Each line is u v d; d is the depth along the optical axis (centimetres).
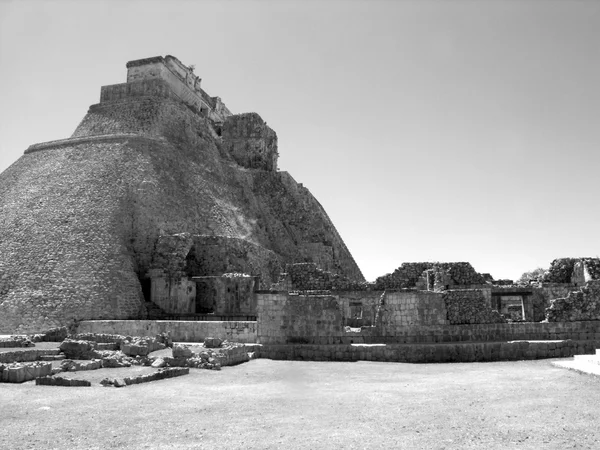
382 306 3428
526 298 4447
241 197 8056
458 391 2080
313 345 3234
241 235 6812
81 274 4766
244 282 5109
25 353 2948
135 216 5697
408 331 3378
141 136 7088
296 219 8569
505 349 3158
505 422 1552
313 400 1942
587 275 4481
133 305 4794
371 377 2525
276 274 6581
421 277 4625
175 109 8450
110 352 3023
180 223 5994
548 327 3431
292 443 1367
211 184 7488
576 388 2055
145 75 8581
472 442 1352
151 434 1487
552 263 4778
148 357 2959
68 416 1723
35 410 1819
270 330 3378
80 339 3531
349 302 4728
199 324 3584
